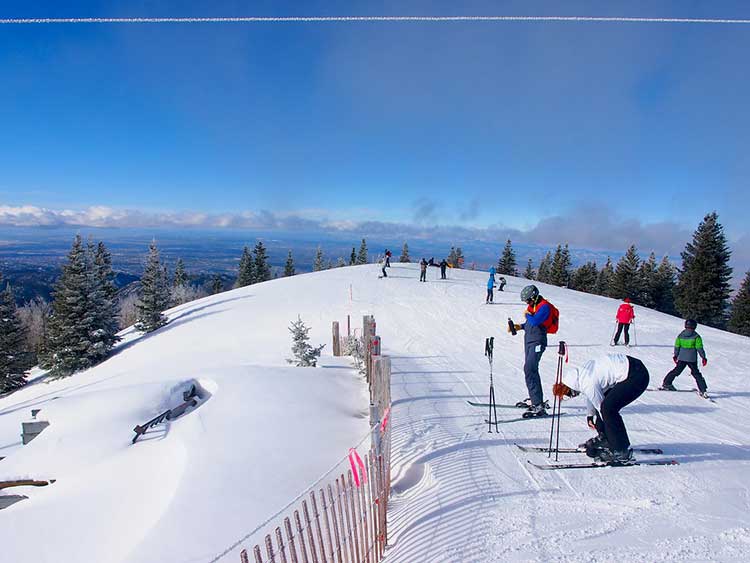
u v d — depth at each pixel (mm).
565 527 4043
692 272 50438
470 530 4027
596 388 5383
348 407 8500
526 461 5629
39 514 5578
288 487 5215
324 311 24719
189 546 4129
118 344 29516
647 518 4199
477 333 18562
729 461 5633
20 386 27359
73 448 7121
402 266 44125
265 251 80562
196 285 76750
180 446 6473
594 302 27047
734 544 3740
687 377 11406
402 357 14180
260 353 18516
